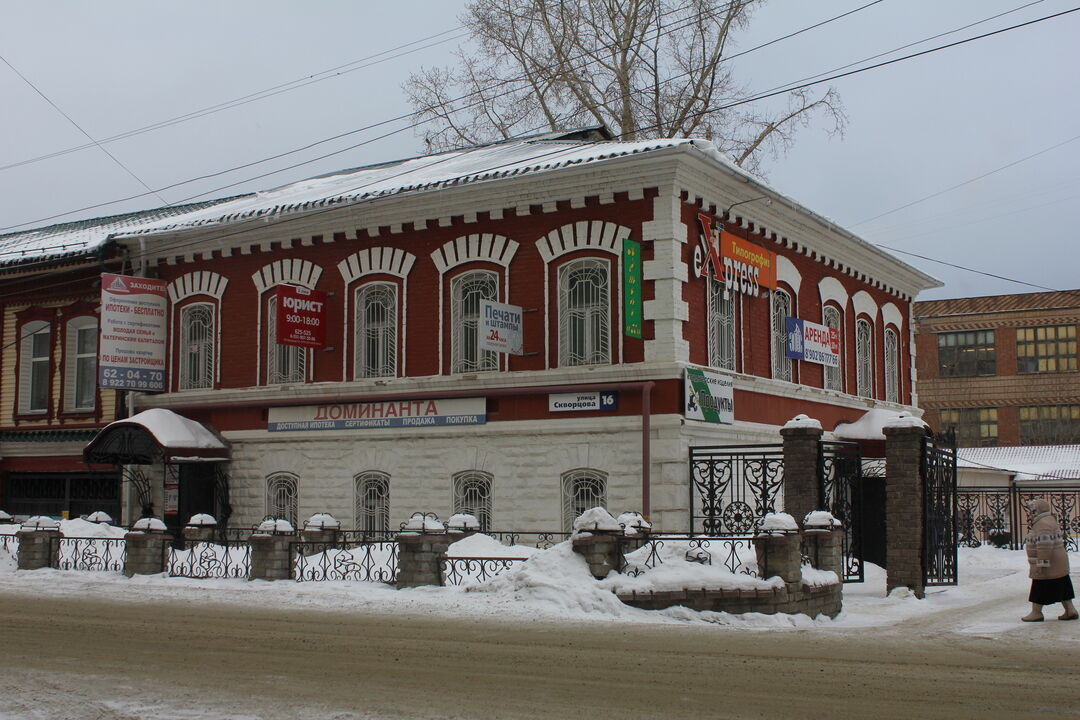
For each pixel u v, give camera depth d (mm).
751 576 13844
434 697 8961
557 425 20703
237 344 24656
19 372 27656
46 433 26781
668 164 19875
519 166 21516
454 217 22188
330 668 10258
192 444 23531
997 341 59188
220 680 9758
